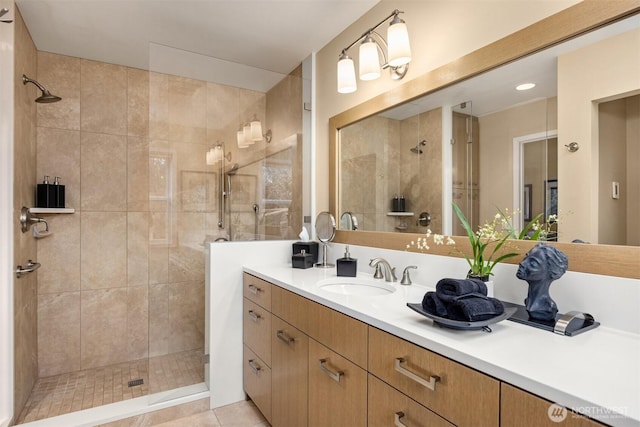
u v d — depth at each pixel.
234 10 2.08
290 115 2.56
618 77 1.03
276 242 2.34
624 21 1.02
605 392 0.62
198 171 2.33
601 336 0.94
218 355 2.10
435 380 0.88
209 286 2.11
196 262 2.41
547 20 1.19
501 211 1.35
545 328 0.99
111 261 2.76
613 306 1.02
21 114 2.06
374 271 1.96
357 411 1.17
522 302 1.25
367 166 2.06
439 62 1.61
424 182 1.69
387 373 1.04
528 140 1.26
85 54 2.62
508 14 1.32
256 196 2.47
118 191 2.79
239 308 2.19
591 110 1.09
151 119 2.19
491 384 0.75
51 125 2.56
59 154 2.59
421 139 1.71
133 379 2.48
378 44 1.98
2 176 1.83
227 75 2.38
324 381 1.36
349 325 1.21
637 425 0.54
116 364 2.76
